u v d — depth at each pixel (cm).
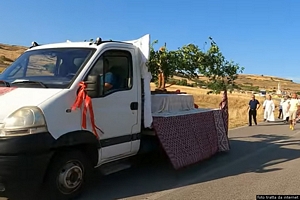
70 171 515
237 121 2122
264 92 7238
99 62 573
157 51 870
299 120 2186
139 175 714
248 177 715
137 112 644
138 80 650
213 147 874
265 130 1608
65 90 513
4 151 447
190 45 945
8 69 616
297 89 15262
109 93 580
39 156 465
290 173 752
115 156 610
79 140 514
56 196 499
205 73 984
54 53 593
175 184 654
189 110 871
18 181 456
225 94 1034
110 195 576
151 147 704
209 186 644
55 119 487
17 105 478
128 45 641
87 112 534
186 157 726
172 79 956
